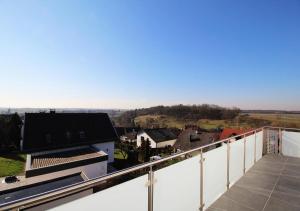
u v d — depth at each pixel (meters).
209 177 2.87
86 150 20.17
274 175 4.06
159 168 1.99
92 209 1.38
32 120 21.36
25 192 9.33
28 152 19.03
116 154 27.69
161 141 35.56
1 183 14.80
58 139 21.09
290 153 5.45
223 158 3.28
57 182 10.70
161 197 1.99
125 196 1.63
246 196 3.18
